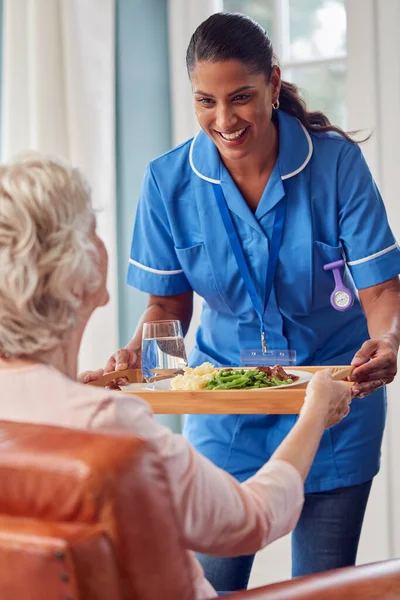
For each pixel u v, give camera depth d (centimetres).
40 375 116
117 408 113
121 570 97
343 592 133
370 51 325
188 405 184
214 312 247
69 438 101
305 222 230
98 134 327
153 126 357
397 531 329
